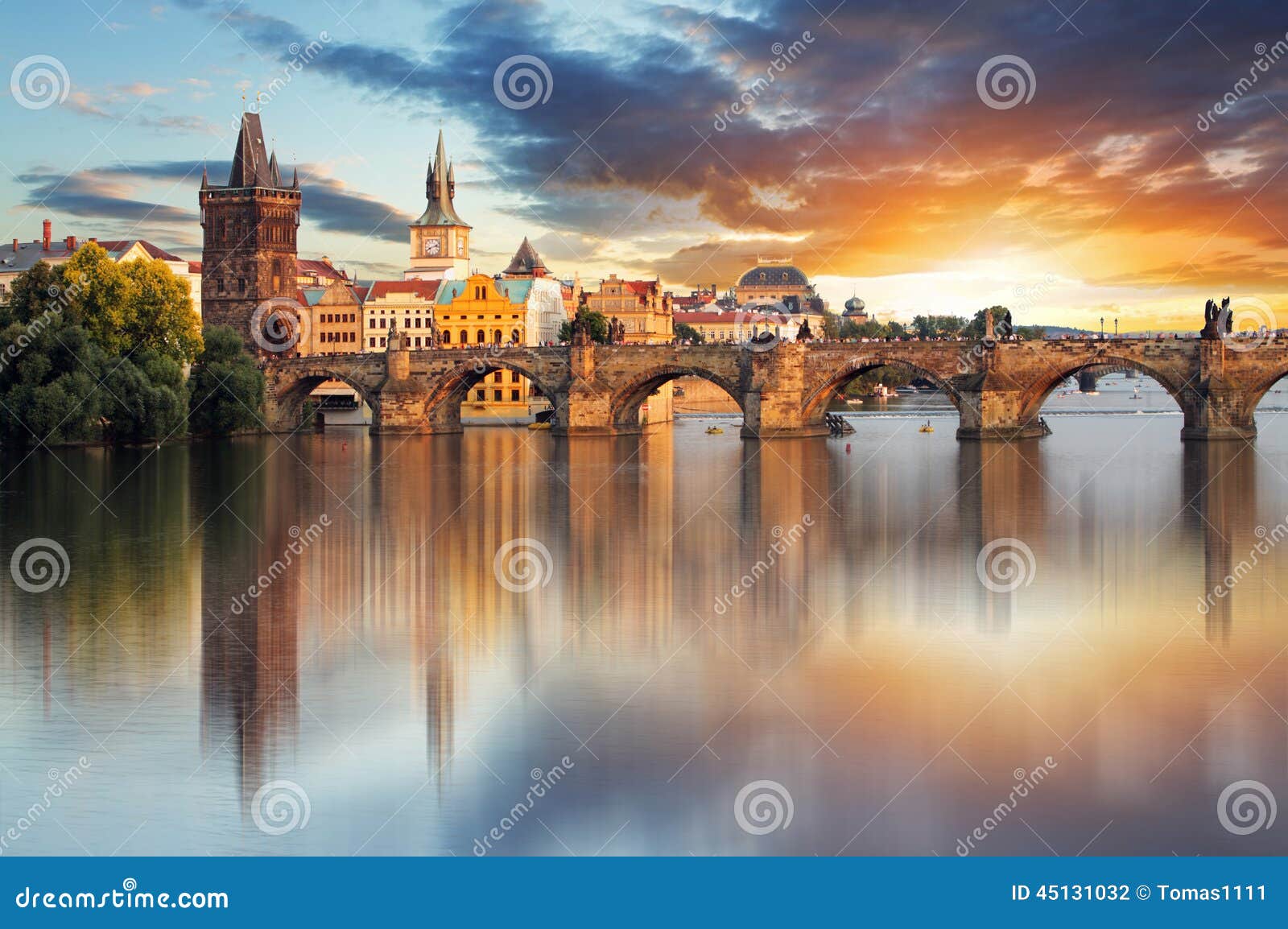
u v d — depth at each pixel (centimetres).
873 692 7038
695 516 14375
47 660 7756
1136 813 5531
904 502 15600
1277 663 7519
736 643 8125
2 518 13812
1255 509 14512
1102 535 12625
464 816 5550
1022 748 6184
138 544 12175
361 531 13225
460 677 7400
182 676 7425
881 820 5509
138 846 5356
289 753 6194
